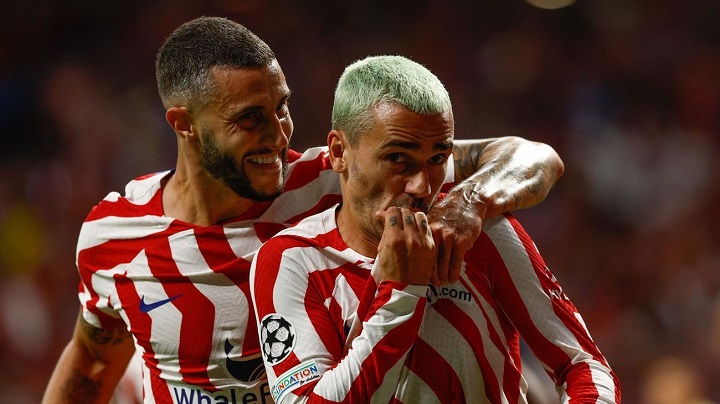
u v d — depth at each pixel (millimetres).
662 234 33219
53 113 38656
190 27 9727
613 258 32406
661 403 25031
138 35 41875
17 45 41219
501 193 8984
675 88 39500
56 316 31484
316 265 8742
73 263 33594
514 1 42688
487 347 8617
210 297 9992
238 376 9992
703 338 28922
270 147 9516
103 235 10523
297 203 10266
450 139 8227
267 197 9711
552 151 10133
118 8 42312
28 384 29203
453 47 42188
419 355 8516
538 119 39969
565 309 8695
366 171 8289
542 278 8703
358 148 8320
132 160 36188
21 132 38281
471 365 8539
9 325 30250
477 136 39969
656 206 34781
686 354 28609
